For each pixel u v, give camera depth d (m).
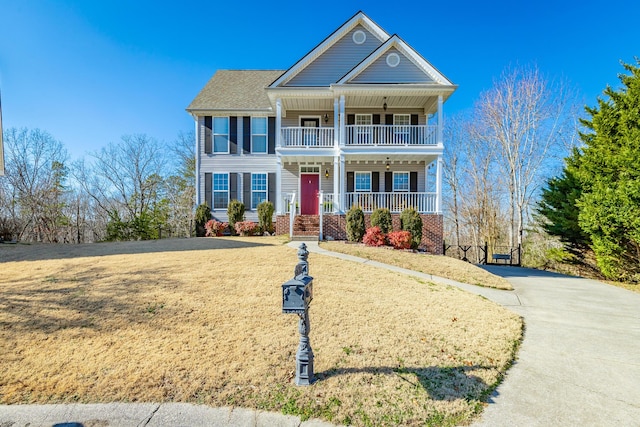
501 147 24.97
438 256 11.76
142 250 10.30
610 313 6.20
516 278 10.41
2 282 6.61
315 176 16.05
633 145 9.77
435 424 2.77
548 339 4.77
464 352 4.13
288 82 15.11
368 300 6.02
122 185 30.03
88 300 5.55
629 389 3.38
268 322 4.81
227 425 2.73
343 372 3.52
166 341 4.18
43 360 3.72
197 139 15.92
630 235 9.71
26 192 23.39
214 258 8.88
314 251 10.41
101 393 3.14
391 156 14.26
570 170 14.03
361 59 15.24
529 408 3.02
